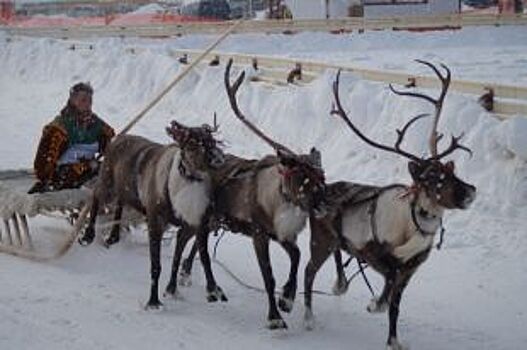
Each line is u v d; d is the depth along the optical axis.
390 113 16.70
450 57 34.16
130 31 44.16
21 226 14.54
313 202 9.78
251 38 41.47
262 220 10.33
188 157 10.64
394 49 39.91
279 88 21.94
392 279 9.48
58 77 34.66
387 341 9.59
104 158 12.62
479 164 14.64
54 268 12.55
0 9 56.06
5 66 37.66
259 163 10.55
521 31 42.56
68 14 59.28
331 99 18.22
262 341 9.84
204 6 52.56
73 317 10.52
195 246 11.80
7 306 10.84
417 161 9.12
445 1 47.25
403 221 9.16
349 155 16.73
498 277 11.78
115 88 29.38
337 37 41.47
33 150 21.61
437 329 10.23
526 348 9.66
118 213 12.98
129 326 10.26
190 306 11.03
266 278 10.30
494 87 16.64
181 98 25.23
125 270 12.52
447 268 12.17
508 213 13.61
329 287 11.80
